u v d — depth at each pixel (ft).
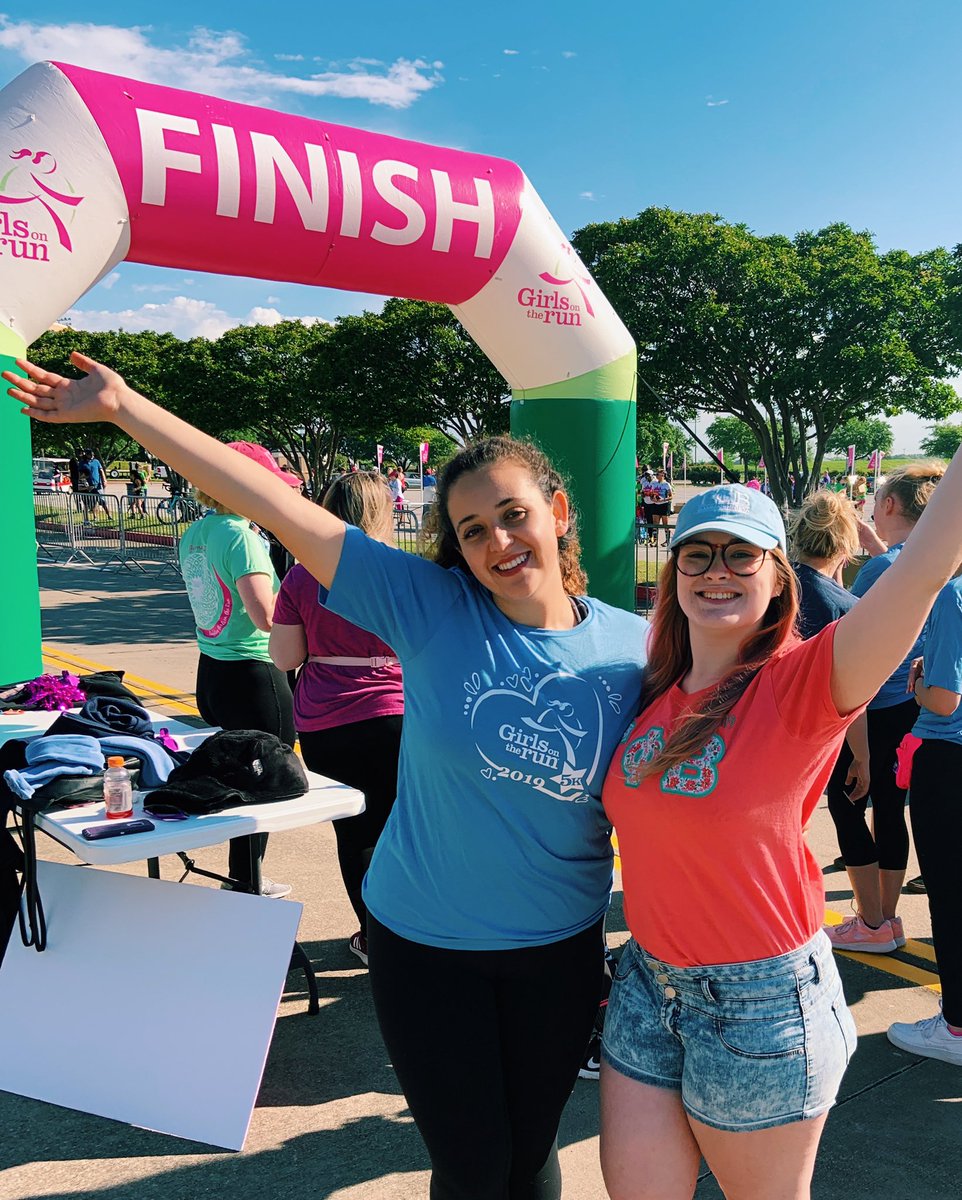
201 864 14.93
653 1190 5.67
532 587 5.87
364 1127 8.84
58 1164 8.27
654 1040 5.67
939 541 4.75
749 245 57.36
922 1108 9.20
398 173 11.58
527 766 5.59
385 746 10.87
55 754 9.52
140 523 62.03
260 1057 8.60
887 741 12.16
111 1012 9.14
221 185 10.64
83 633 37.40
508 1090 5.99
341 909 13.44
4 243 9.86
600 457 13.35
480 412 71.10
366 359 70.23
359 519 10.82
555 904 5.77
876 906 12.37
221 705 12.44
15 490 10.55
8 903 10.01
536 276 12.60
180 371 96.02
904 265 60.59
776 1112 5.30
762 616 5.67
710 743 5.32
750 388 62.23
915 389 59.06
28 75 10.34
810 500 11.64
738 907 5.31
